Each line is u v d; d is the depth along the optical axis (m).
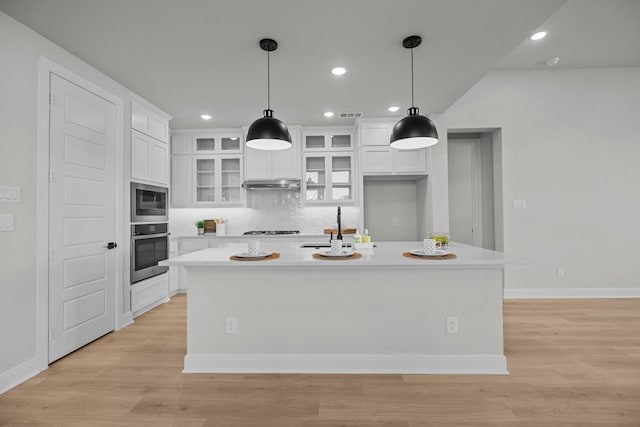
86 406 1.93
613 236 4.30
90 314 2.88
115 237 3.22
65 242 2.61
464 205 5.09
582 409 1.87
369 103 3.96
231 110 4.17
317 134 4.94
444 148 4.44
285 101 3.87
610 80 4.31
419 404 1.93
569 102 4.33
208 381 2.23
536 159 4.35
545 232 4.34
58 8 2.11
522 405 1.91
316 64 2.95
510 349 2.70
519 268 4.34
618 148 4.30
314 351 2.38
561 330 3.13
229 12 2.19
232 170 5.11
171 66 2.96
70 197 2.67
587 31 3.37
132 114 3.53
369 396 2.02
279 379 2.25
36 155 2.36
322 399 1.99
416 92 3.61
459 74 3.17
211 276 2.41
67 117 2.64
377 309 2.36
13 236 2.17
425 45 2.64
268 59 2.83
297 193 5.26
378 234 5.30
